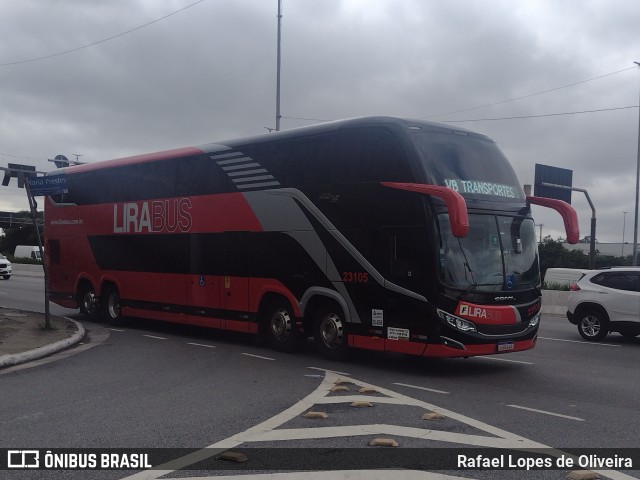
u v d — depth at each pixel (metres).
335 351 13.15
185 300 16.19
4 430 8.02
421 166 11.66
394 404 9.43
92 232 19.34
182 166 16.44
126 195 18.14
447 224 11.61
